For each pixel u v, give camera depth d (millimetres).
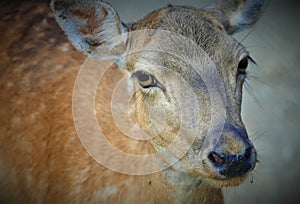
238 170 920
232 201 1296
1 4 1124
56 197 1024
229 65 955
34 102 1043
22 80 1056
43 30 1092
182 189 1010
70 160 1021
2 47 1076
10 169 1044
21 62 1064
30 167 1035
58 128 1030
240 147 910
